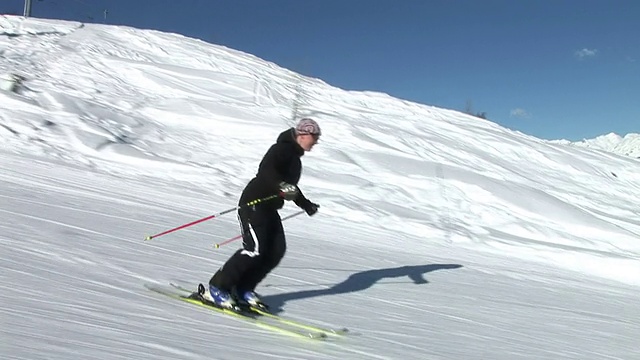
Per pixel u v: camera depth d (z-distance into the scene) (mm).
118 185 13547
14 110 18703
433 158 22266
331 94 30672
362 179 18172
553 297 9258
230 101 24750
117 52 29750
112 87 24234
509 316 7141
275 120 22609
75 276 5184
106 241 7242
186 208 11969
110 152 16984
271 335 4469
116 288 5047
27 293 4266
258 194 5062
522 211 17750
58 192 10953
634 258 14664
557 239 16125
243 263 5039
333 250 10203
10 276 4695
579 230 17141
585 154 29281
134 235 8086
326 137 22109
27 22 33250
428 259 11117
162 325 4129
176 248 7703
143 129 20062
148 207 11141
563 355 5477
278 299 6027
